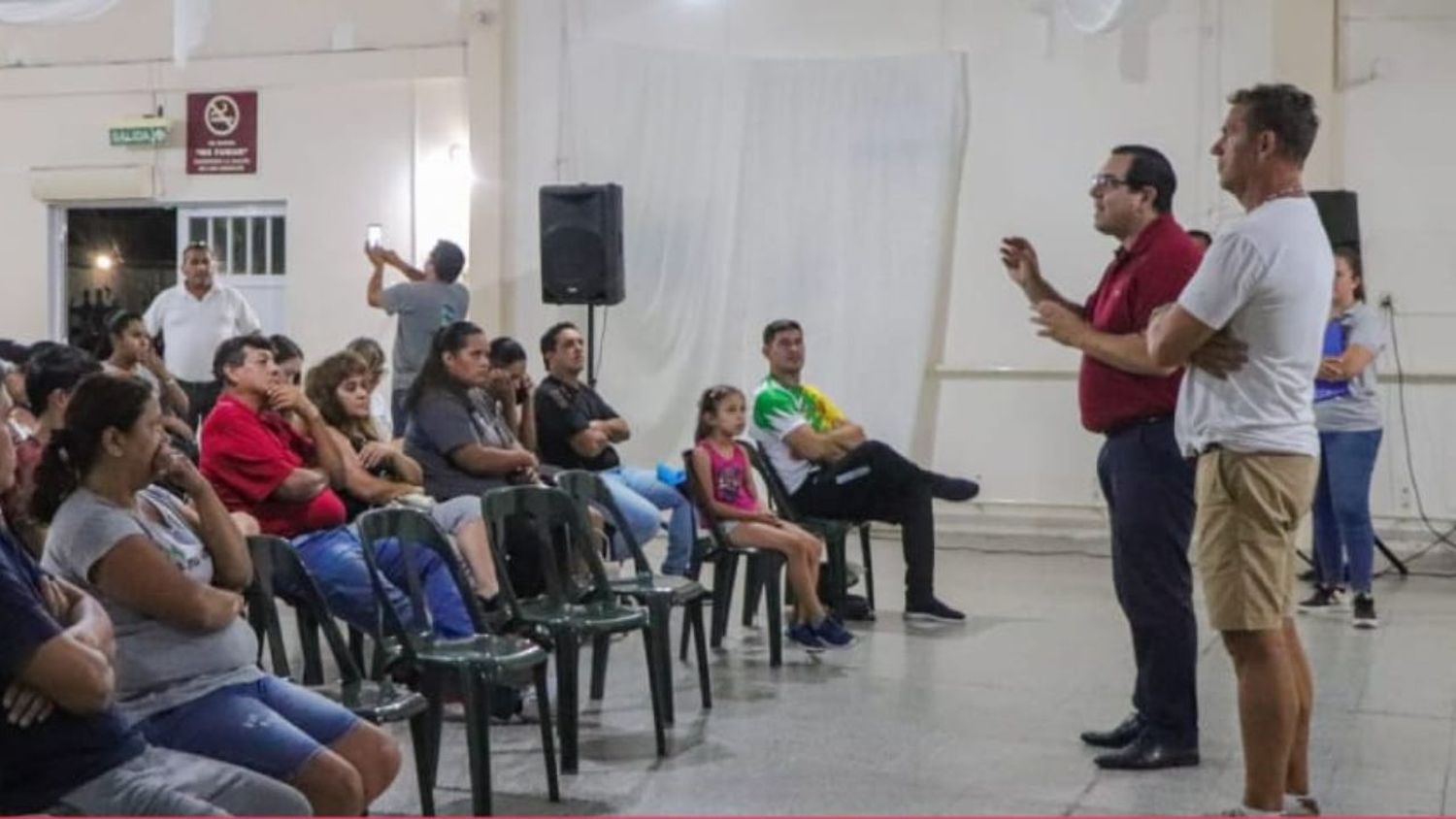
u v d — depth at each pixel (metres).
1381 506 7.74
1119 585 3.90
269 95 9.45
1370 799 3.63
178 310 8.06
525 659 3.42
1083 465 8.19
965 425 8.39
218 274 9.66
